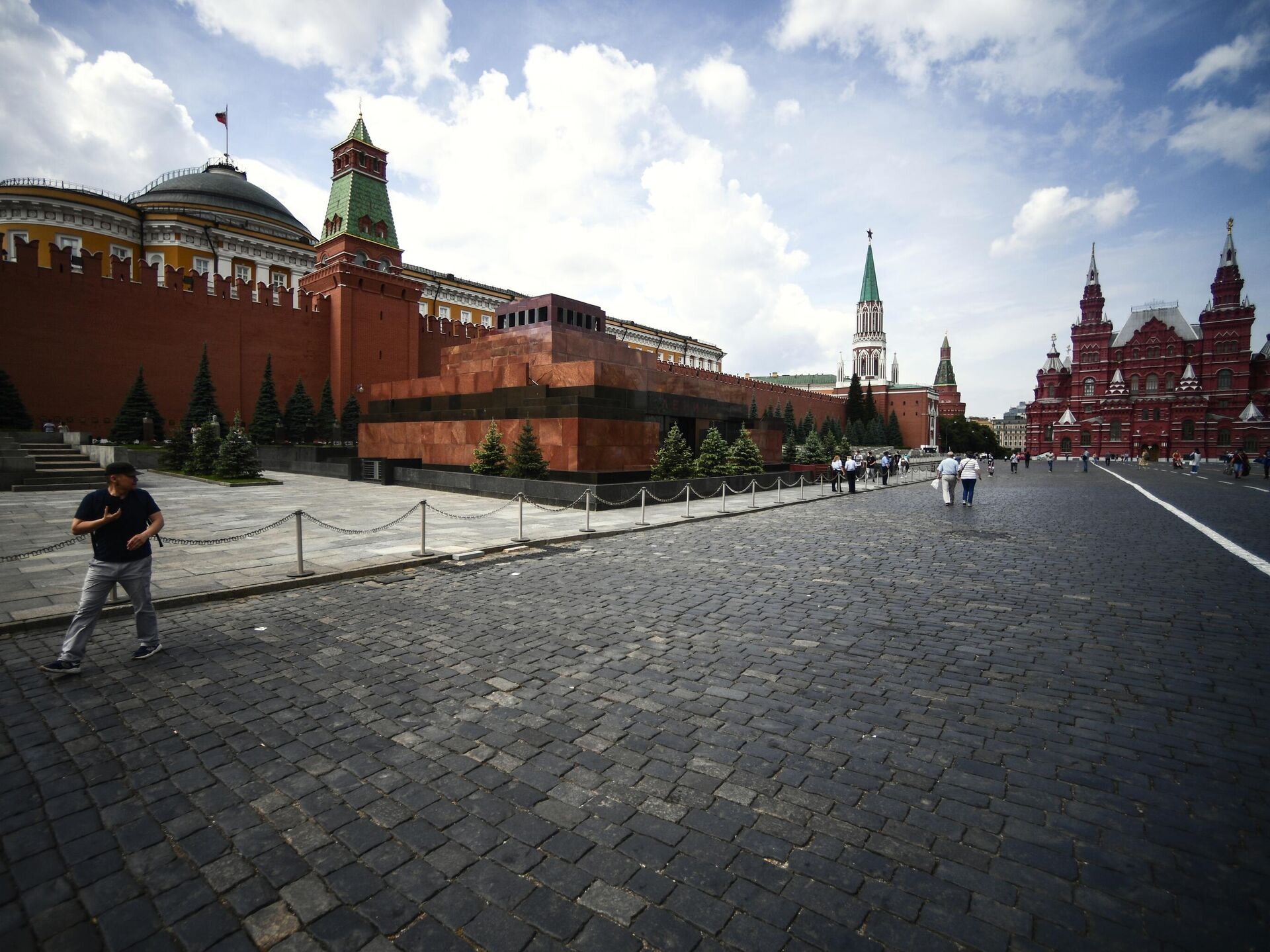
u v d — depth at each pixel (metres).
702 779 3.67
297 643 6.06
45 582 8.01
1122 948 2.43
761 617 7.02
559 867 2.92
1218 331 73.94
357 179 41.28
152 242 42.97
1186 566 9.92
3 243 38.75
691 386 26.16
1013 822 3.23
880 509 19.80
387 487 22.66
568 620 6.88
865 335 103.50
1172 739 4.12
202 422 30.48
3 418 26.14
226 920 2.60
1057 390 86.88
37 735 4.17
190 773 3.72
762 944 2.47
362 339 40.12
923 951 2.43
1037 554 11.02
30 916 2.61
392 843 3.09
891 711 4.57
